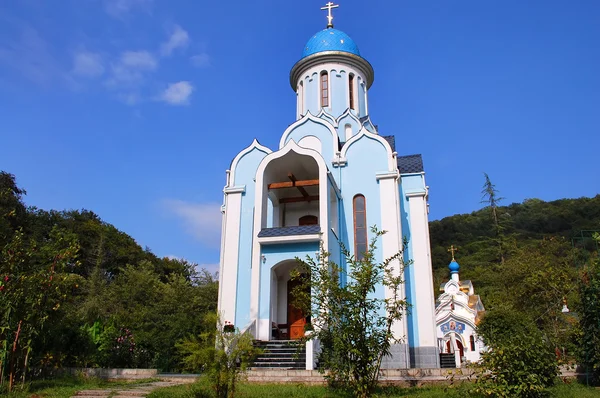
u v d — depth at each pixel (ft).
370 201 70.90
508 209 300.20
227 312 67.87
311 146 77.15
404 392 40.42
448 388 40.42
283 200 76.07
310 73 93.04
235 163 77.20
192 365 34.71
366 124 87.97
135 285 133.59
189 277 192.03
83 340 54.08
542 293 82.02
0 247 44.42
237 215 73.51
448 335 126.82
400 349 60.64
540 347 37.76
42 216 165.27
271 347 58.34
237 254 71.15
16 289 41.09
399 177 72.69
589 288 45.27
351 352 34.86
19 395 37.52
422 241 71.31
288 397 37.52
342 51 92.07
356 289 36.52
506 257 176.04
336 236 67.67
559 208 285.64
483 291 161.27
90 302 117.29
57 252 45.98
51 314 45.39
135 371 50.75
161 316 90.58
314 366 51.85
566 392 37.52
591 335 43.78
